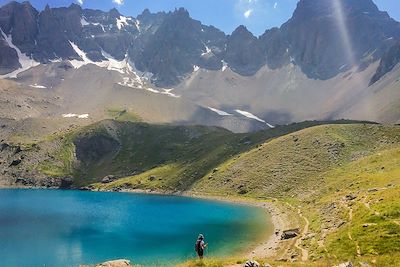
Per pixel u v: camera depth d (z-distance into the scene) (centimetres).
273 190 19025
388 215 7231
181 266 4922
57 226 13438
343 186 13838
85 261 8881
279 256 7750
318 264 5072
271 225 12938
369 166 15800
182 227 13175
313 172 19062
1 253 9650
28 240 11131
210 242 10638
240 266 4691
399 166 13825
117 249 10012
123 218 15238
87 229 12862
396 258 5350
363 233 6881
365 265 4991
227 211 16612
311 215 11731
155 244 10588
